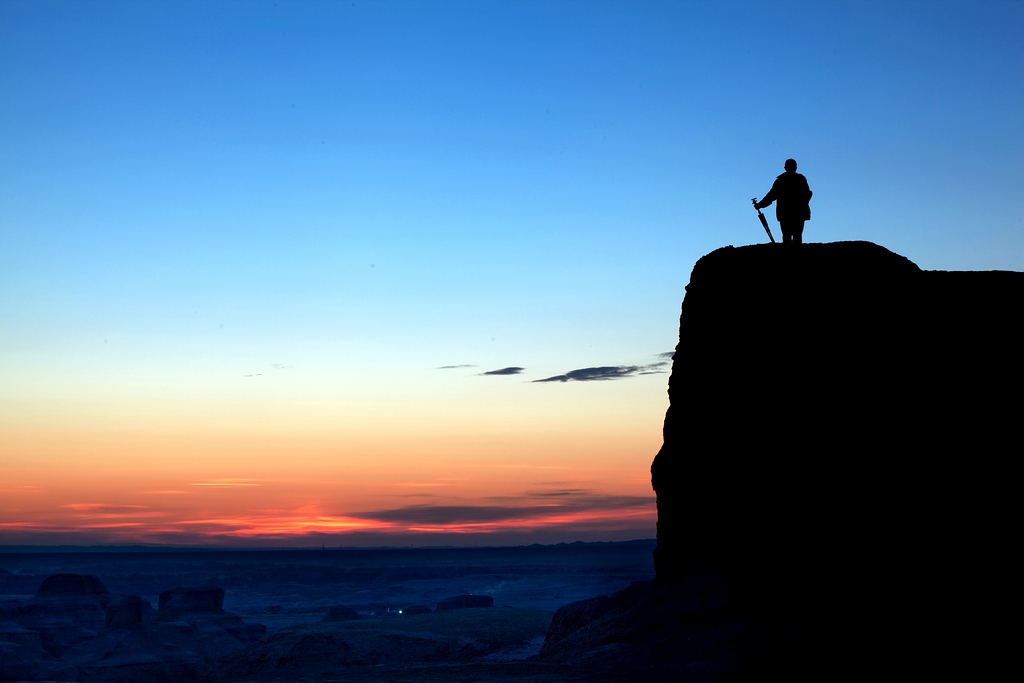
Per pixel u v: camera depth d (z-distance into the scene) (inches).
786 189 903.1
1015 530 647.8
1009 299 826.2
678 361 946.1
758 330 852.6
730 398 854.5
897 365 773.9
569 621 1162.0
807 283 840.9
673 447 911.7
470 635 2529.5
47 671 3624.5
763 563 754.2
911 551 665.0
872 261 843.4
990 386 754.8
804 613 666.2
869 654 566.3
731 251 922.7
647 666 665.6
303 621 6299.2
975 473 697.0
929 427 733.9
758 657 610.2
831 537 713.6
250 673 2201.0
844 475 734.5
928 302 825.5
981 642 548.1
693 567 839.1
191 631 4441.4
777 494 771.4
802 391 796.0
